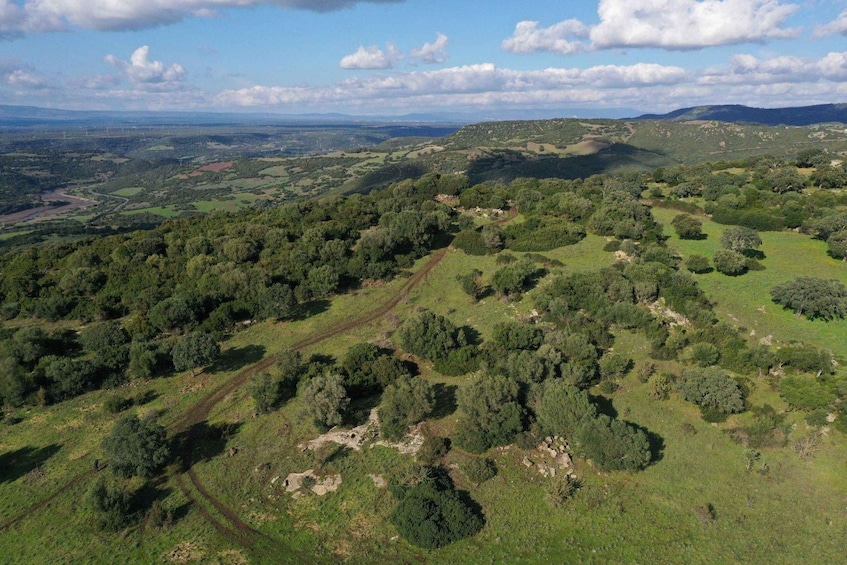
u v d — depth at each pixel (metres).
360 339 72.19
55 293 81.62
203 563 37.72
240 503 43.44
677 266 83.88
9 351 62.19
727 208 108.38
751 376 57.00
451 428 51.94
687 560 37.50
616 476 45.62
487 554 38.22
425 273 93.69
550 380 53.53
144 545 39.50
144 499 44.19
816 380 53.28
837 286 66.00
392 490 43.28
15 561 38.53
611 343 65.31
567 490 43.09
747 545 38.66
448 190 135.62
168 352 64.50
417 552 38.53
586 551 38.31
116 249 98.31
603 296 72.31
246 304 77.06
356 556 38.31
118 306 78.75
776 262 85.38
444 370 61.50
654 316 68.81
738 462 46.84
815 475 44.72
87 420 55.00
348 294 86.75
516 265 82.94
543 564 37.31
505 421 49.03
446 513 40.53
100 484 42.38
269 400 55.53
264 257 94.19
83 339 68.56
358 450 48.91
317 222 111.81
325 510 42.41
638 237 95.94
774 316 68.12
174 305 72.50
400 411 51.06
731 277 80.25
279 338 73.31
